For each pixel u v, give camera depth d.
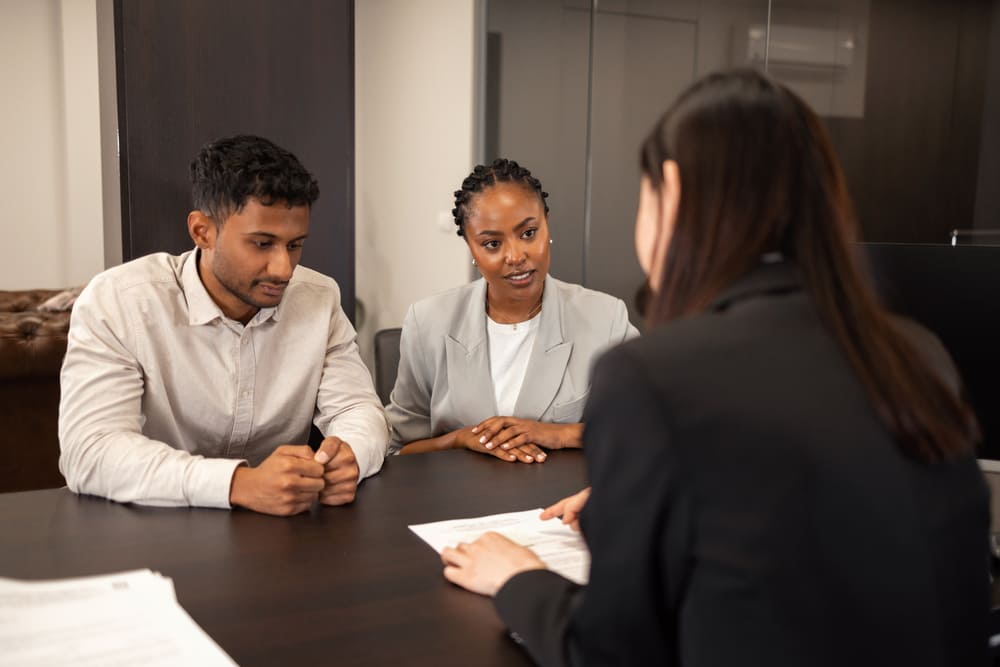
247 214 1.43
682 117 0.71
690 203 0.70
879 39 3.22
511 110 4.23
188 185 2.54
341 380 1.75
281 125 2.67
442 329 1.91
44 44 5.61
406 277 5.15
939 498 0.66
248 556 1.12
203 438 1.66
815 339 0.65
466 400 1.88
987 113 3.23
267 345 1.68
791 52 3.28
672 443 0.61
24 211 5.70
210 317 1.59
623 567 0.63
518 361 1.90
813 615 0.59
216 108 2.56
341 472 1.35
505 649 0.88
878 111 3.24
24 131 5.63
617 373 0.65
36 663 0.81
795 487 0.60
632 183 3.81
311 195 1.47
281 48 2.64
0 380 2.82
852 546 0.60
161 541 1.17
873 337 0.66
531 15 4.09
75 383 1.46
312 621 0.93
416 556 1.13
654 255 0.77
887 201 3.27
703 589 0.61
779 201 0.68
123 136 2.46
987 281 1.22
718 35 3.46
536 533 1.22
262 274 1.47
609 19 3.80
